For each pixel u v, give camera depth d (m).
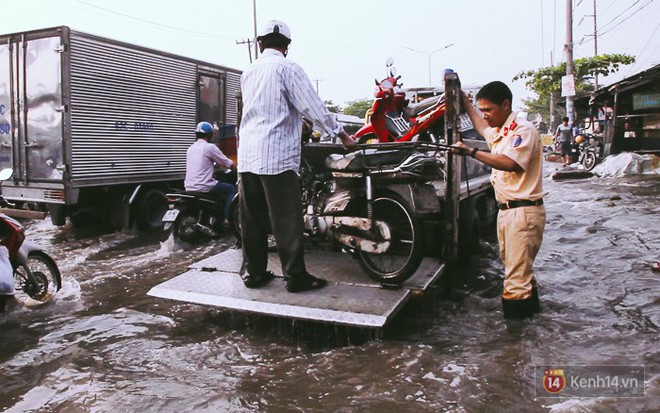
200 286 4.00
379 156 3.99
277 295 3.73
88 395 2.86
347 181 3.98
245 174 3.73
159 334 3.75
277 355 3.33
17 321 4.09
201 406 2.71
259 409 2.66
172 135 8.38
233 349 3.42
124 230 7.79
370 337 3.51
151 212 7.92
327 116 3.61
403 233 4.00
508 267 3.68
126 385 2.96
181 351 3.39
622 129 15.36
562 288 4.41
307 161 4.75
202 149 6.75
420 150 4.14
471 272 5.13
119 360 3.31
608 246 5.81
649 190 10.52
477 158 3.52
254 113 3.64
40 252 4.64
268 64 3.62
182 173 8.58
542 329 3.52
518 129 3.46
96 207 7.68
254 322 3.92
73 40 6.72
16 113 7.04
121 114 7.43
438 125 5.36
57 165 6.80
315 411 2.63
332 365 3.11
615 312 3.81
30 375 3.16
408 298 3.71
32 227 8.30
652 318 3.67
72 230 8.02
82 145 6.91
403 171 3.76
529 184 3.52
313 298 3.65
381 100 5.09
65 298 4.64
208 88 9.19
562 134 18.39
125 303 4.48
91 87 6.98
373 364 3.10
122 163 7.46
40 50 6.77
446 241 4.10
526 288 3.65
